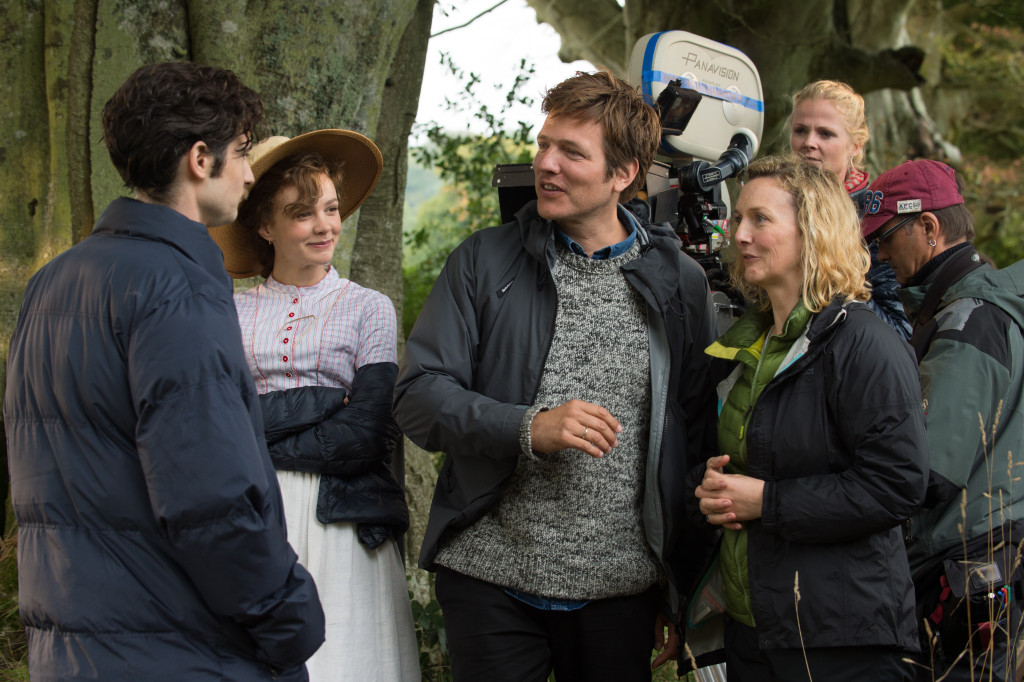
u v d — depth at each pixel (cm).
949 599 212
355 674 211
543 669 219
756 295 225
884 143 1144
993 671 210
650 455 215
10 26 347
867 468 186
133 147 152
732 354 212
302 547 214
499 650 212
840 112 294
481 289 217
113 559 146
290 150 227
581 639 219
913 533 222
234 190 164
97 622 145
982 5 1140
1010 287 226
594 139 207
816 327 195
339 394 224
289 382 225
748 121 345
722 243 318
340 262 353
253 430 152
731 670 211
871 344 189
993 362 214
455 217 731
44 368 150
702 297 228
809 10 774
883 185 258
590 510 212
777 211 201
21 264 352
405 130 442
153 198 157
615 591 214
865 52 805
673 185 317
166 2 326
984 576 207
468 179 675
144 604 146
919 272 253
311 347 226
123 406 146
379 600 221
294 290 232
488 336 216
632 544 218
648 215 238
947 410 213
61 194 346
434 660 304
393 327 237
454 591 217
